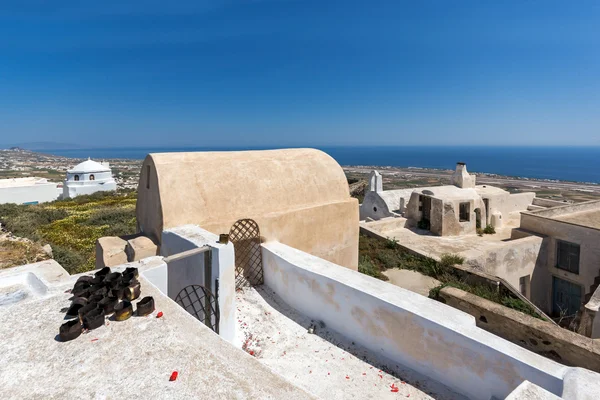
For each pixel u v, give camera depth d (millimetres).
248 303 5285
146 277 3359
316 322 4793
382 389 3504
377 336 4039
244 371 2014
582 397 2311
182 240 4516
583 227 12086
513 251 12516
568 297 12906
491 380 3041
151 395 1794
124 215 20031
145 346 2217
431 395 3375
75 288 2893
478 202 16359
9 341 2246
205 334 2383
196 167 6160
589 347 4574
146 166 6199
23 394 1797
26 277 3305
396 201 19469
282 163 7371
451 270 10164
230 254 4125
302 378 3705
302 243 6988
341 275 4633
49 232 16172
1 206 23406
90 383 1882
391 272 10555
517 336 5457
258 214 6309
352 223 7953
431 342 3492
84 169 36688
